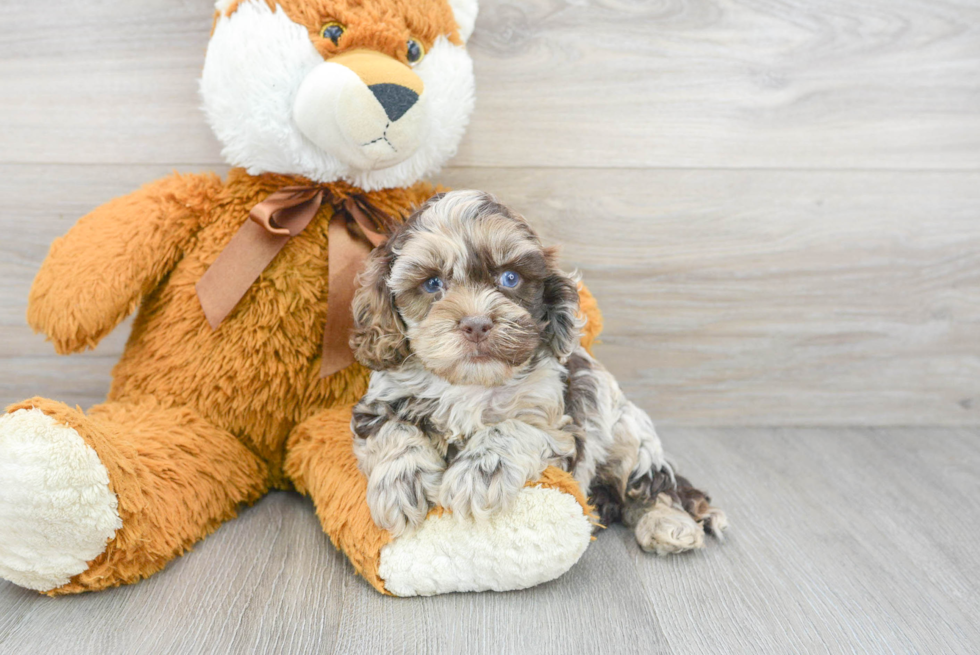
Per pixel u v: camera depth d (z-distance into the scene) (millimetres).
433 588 558
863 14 737
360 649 517
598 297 783
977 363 815
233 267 619
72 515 524
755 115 751
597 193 761
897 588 580
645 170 759
